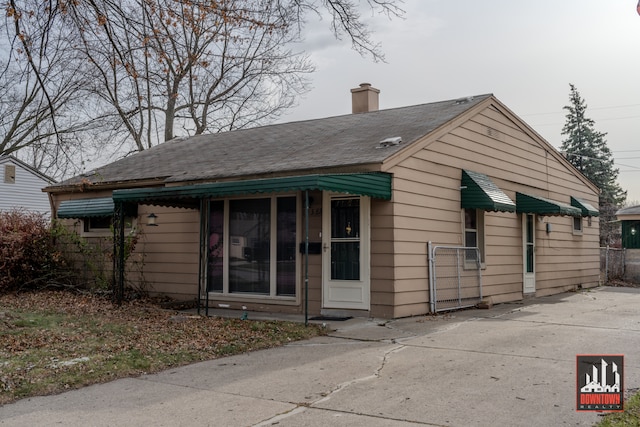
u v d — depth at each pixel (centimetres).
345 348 711
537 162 1465
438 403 473
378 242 938
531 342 727
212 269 1144
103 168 1486
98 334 773
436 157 1049
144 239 1282
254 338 768
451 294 1063
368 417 441
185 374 593
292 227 1038
